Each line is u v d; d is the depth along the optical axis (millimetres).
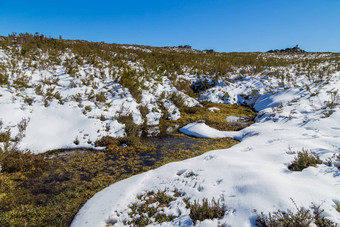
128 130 7824
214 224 2680
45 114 7379
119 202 3613
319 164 3766
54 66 11320
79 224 3131
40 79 9484
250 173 3701
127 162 5629
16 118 6672
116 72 12445
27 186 4328
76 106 8297
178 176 4340
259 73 17094
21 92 8000
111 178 4719
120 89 10625
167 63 17250
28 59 11172
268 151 4941
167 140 7555
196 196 3445
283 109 9203
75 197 3961
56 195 4023
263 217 2561
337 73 13180
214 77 16047
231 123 9680
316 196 2807
